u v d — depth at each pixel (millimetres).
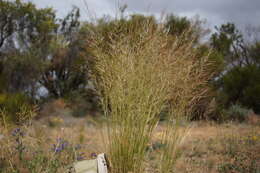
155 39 2488
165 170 2381
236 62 18109
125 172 2271
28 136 2791
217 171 3191
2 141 2658
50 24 13109
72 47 12062
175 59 2510
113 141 2383
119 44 2572
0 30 11797
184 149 3975
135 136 2301
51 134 4152
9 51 11016
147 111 2369
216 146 4219
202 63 2605
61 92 12344
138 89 2373
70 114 8984
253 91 11492
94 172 2336
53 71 12578
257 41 18062
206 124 5527
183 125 2639
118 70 2463
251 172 3148
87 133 5000
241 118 8422
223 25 19578
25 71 10078
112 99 2455
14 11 12188
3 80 9375
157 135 3705
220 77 12594
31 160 2584
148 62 2441
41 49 11797
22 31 12453
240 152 3969
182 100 2486
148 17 2717
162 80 2381
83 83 11578
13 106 5586
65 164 2820
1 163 2480
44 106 9320
